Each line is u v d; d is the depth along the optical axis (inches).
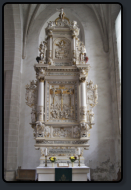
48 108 592.1
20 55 800.9
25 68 820.0
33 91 605.3
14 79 771.4
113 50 757.3
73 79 608.4
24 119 776.9
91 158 738.2
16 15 799.7
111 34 773.3
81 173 473.1
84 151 743.1
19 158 746.8
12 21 800.9
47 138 567.2
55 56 634.2
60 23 648.4
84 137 563.5
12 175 701.9
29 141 759.1
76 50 637.3
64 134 581.9
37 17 866.8
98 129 762.8
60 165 498.0
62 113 593.0
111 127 764.0
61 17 654.5
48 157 547.8
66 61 629.0
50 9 870.4
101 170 728.3
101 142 752.3
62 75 609.3
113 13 756.6
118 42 721.6
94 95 602.9
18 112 768.3
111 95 786.2
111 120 768.9
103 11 807.7
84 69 603.2
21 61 814.5
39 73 599.8
